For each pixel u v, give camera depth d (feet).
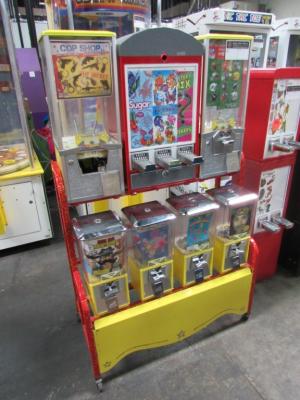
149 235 4.04
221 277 4.89
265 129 5.15
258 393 4.39
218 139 4.09
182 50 3.48
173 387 4.51
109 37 3.10
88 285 4.02
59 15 3.84
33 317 5.97
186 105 3.78
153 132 3.73
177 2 12.94
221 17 6.50
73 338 5.46
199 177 4.24
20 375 4.81
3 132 8.45
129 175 3.77
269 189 5.78
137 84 3.41
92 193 3.64
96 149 3.43
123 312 4.18
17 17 13.29
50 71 3.04
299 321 5.63
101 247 3.71
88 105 3.61
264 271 6.59
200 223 4.39
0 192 7.31
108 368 4.34
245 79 4.06
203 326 4.95
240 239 4.86
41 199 7.84
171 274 4.44
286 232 6.72
